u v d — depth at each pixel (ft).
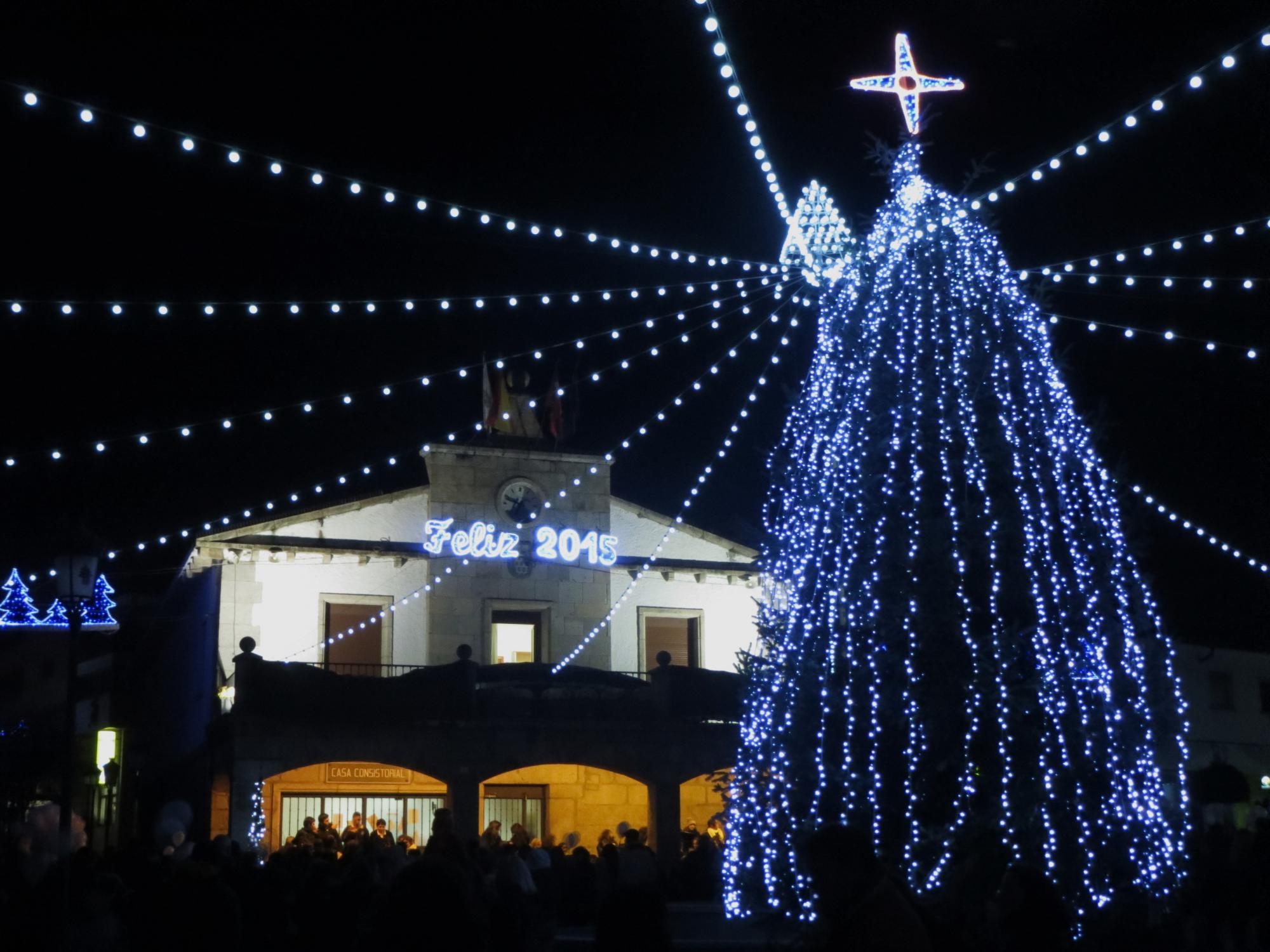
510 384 95.55
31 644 107.96
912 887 36.55
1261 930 41.11
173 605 96.84
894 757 39.40
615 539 93.91
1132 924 27.09
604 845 62.08
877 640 39.86
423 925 15.58
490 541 90.53
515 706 81.05
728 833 45.16
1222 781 64.18
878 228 44.60
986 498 39.75
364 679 77.97
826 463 43.34
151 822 96.07
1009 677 38.01
